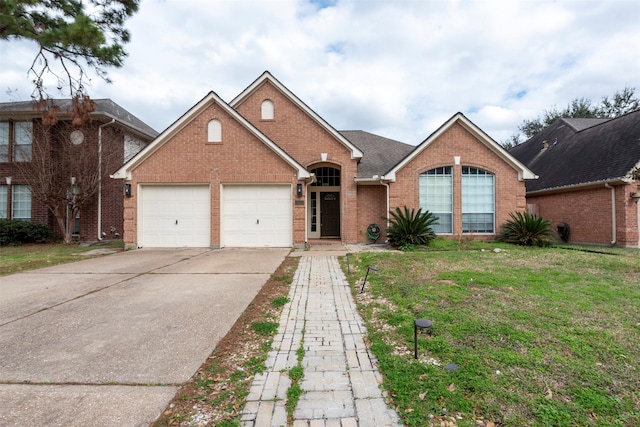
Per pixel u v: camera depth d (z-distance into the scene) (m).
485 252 9.63
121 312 4.47
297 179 11.25
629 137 12.40
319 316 4.30
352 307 4.68
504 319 3.87
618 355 2.97
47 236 13.88
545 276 6.16
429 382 2.58
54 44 8.59
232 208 11.36
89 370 2.90
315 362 3.02
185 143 11.27
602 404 2.29
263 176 11.20
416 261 7.98
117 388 2.61
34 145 13.28
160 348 3.34
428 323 2.96
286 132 13.29
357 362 3.02
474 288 5.30
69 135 13.73
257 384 2.65
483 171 12.45
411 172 12.34
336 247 11.57
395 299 4.79
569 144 16.23
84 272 7.18
